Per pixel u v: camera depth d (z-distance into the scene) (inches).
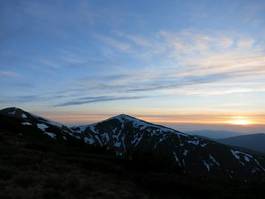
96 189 805.9
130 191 898.7
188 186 999.0
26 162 1067.3
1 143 1641.2
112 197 743.1
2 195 596.1
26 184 730.8
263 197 970.1
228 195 973.2
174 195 950.4
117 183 998.4
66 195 674.2
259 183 1190.3
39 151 1519.4
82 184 805.9
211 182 1216.8
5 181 741.3
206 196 963.3
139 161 1498.5
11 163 1026.7
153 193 950.4
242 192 1029.2
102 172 1206.9
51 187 723.4
